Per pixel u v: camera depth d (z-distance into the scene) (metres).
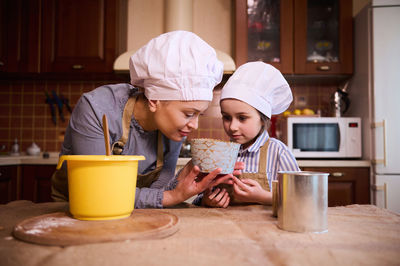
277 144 1.23
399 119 2.25
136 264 0.40
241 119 1.12
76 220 0.61
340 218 0.68
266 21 2.56
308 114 2.55
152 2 2.85
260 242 0.50
